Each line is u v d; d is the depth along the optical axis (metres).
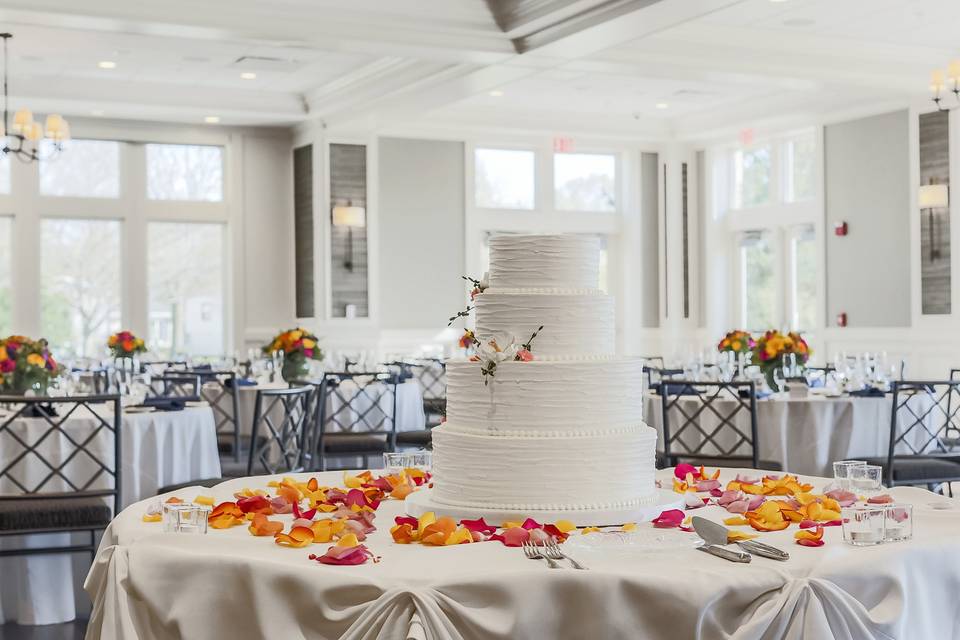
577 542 2.28
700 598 1.97
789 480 3.07
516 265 2.74
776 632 2.01
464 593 2.01
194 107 10.80
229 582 2.18
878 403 6.08
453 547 2.33
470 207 12.27
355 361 9.12
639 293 12.81
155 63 9.76
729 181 12.65
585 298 2.71
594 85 10.63
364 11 7.61
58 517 4.31
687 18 7.09
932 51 9.11
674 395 6.21
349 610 2.03
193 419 5.39
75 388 5.85
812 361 11.23
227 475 5.71
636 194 12.77
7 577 4.67
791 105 11.03
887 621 2.08
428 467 3.33
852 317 10.84
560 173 12.73
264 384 7.53
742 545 2.24
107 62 9.69
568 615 2.01
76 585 4.94
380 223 11.93
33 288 11.19
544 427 2.59
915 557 2.20
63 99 10.29
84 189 11.41
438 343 12.16
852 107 10.62
